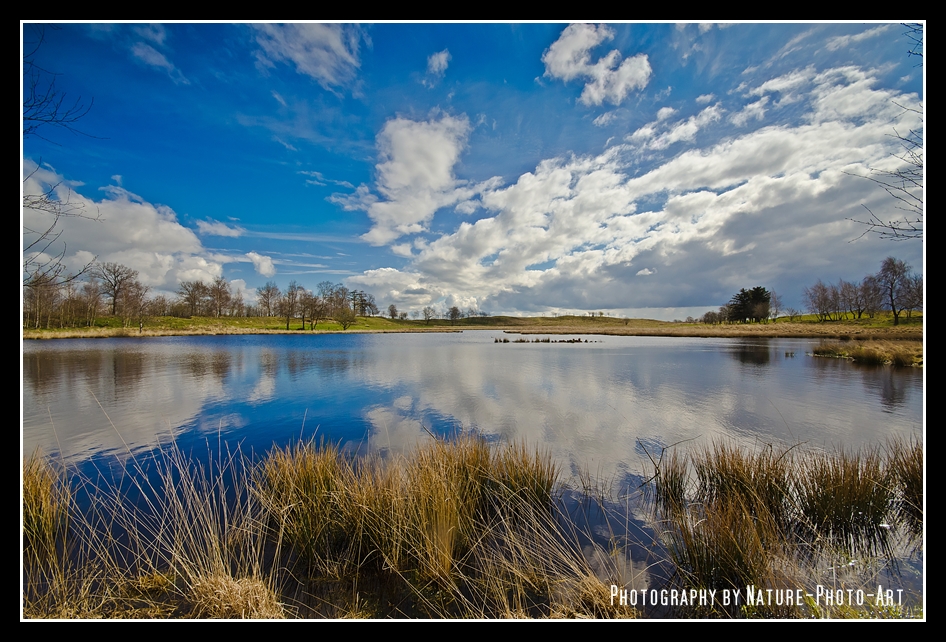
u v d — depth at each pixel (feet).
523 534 13.00
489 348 106.01
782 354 78.02
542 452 22.26
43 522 11.91
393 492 12.46
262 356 78.89
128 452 22.58
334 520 12.61
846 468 13.98
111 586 10.12
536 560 11.30
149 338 134.41
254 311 242.78
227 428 28.30
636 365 64.69
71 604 9.39
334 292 249.55
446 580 10.50
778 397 37.47
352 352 90.38
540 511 14.57
